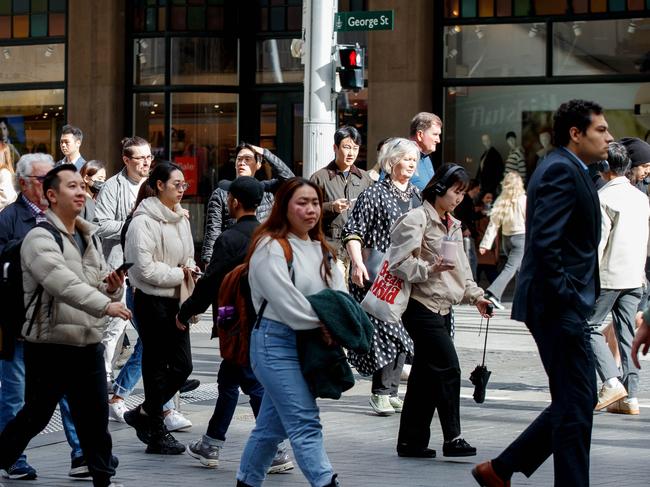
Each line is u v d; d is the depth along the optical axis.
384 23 18.66
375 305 11.85
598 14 28.61
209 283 11.40
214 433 11.74
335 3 18.88
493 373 17.91
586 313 9.29
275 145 31.58
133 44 31.88
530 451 9.67
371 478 11.16
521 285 9.41
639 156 16.28
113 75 31.41
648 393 16.45
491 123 29.38
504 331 22.55
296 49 31.34
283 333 9.17
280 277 9.09
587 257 9.34
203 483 11.04
